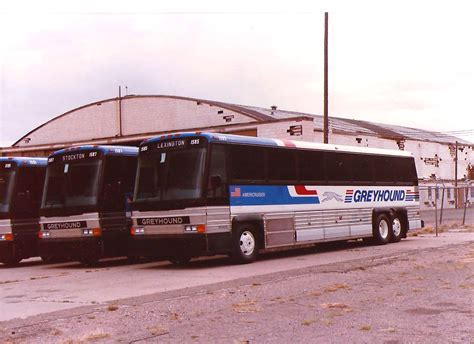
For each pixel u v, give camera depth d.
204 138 15.72
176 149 16.02
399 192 23.20
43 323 9.10
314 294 10.89
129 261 19.28
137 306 10.25
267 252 20.55
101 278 14.86
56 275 16.02
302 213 18.58
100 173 17.38
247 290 11.63
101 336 8.02
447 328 7.95
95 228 17.06
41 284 14.16
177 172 15.86
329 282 12.37
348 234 20.41
